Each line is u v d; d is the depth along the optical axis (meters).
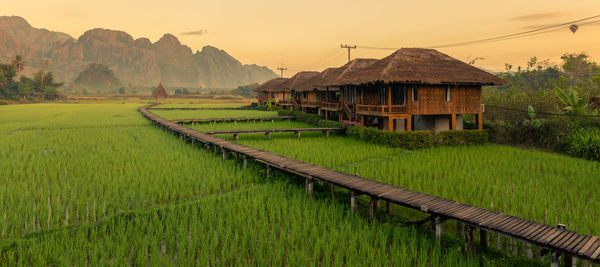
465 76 23.16
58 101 110.75
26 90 115.81
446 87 23.36
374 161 16.33
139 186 11.84
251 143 21.86
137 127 31.16
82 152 18.03
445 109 23.41
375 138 21.89
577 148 17.84
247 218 9.12
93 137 23.97
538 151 20.30
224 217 9.25
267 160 13.73
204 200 10.47
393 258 6.96
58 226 8.66
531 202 9.88
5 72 110.69
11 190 10.92
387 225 8.60
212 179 12.51
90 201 10.24
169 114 47.53
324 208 9.84
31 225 8.41
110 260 7.16
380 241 7.68
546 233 6.78
